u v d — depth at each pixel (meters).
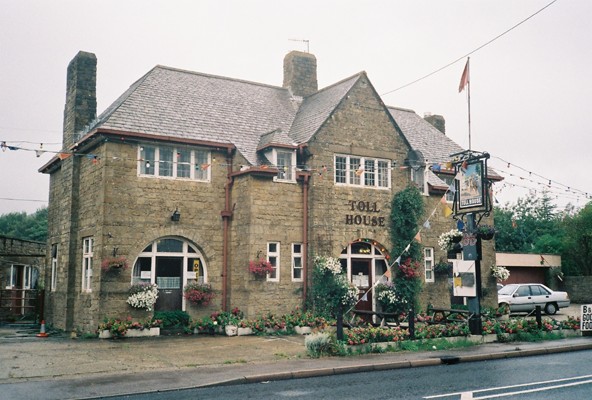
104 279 17.55
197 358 13.41
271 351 14.59
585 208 38.97
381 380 11.09
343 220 20.86
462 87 18.12
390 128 22.48
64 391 9.71
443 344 15.49
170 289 19.22
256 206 19.34
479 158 16.78
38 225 58.59
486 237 16.92
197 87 22.81
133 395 9.55
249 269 18.86
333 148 20.95
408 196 21.92
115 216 18.06
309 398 9.23
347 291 19.84
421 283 22.41
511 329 17.20
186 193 19.53
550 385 10.28
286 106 24.70
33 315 25.31
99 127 18.05
